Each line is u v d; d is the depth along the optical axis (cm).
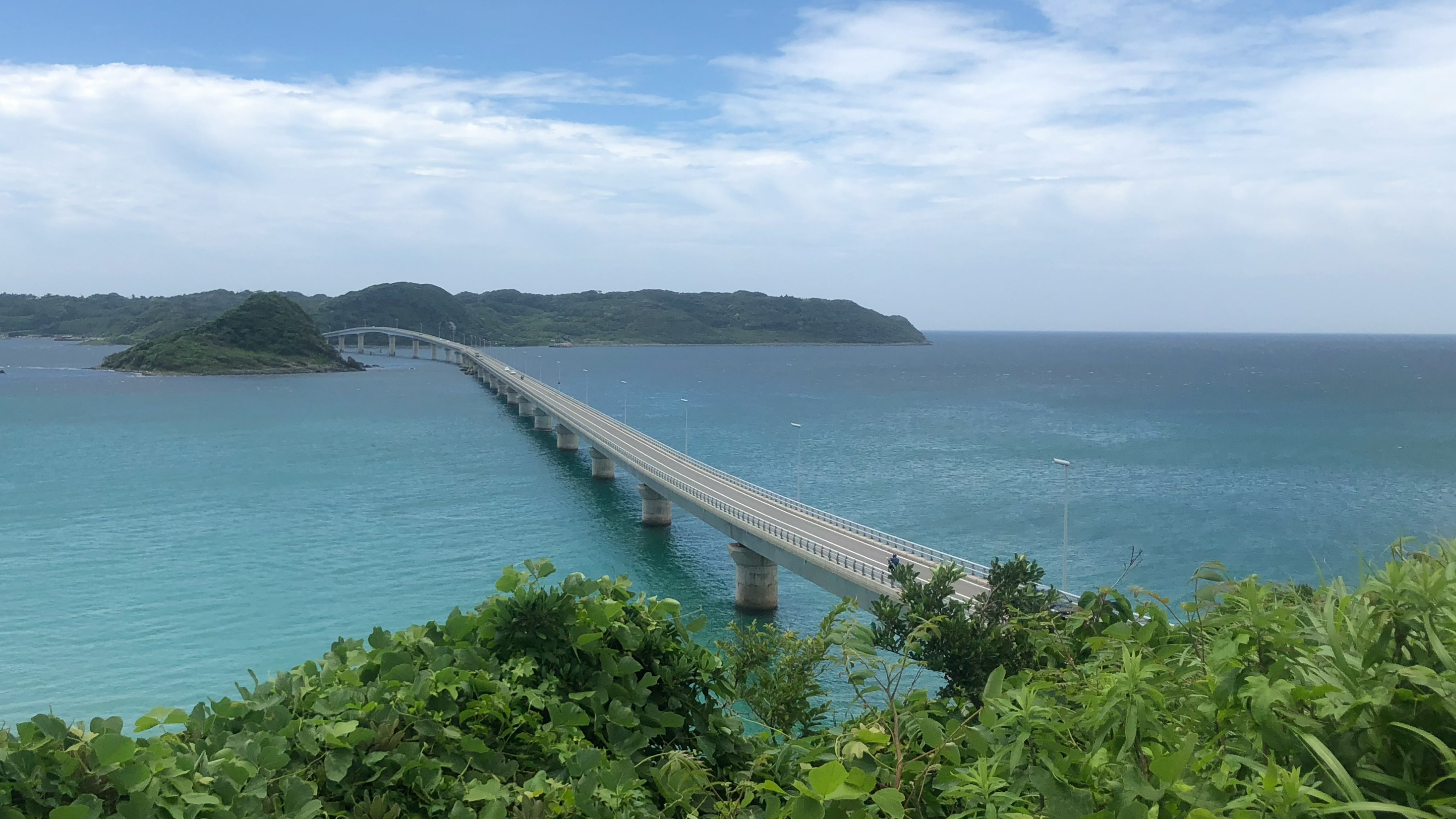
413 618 5241
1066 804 348
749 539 5522
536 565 705
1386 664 326
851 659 575
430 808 532
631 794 527
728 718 712
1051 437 14000
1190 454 11894
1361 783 315
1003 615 2341
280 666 4481
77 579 5928
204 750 538
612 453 9038
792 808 368
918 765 425
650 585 6100
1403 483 9706
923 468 11075
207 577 6016
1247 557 6719
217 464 10831
